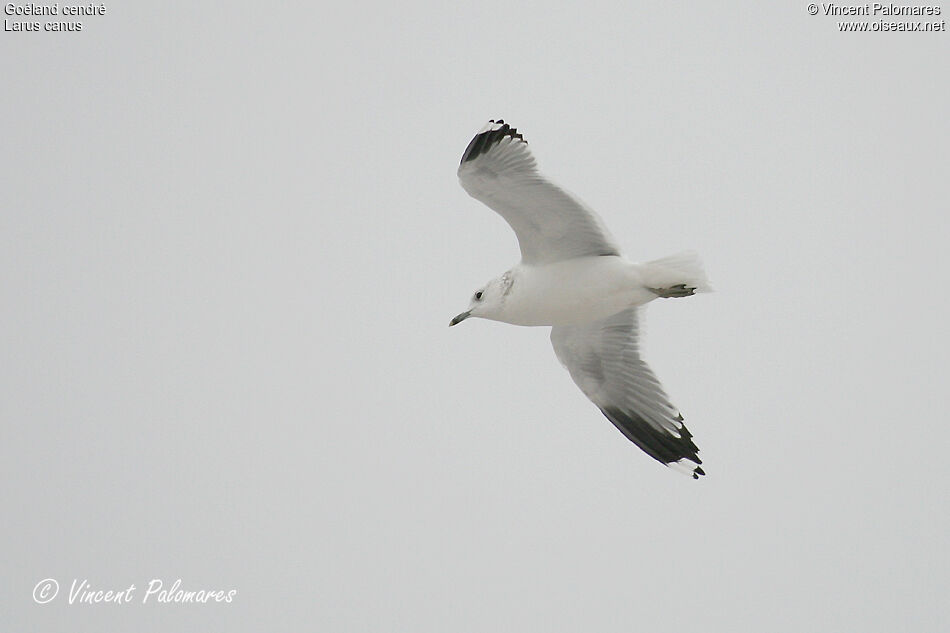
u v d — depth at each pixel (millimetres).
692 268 12992
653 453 15305
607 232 13102
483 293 13789
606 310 13484
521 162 12633
